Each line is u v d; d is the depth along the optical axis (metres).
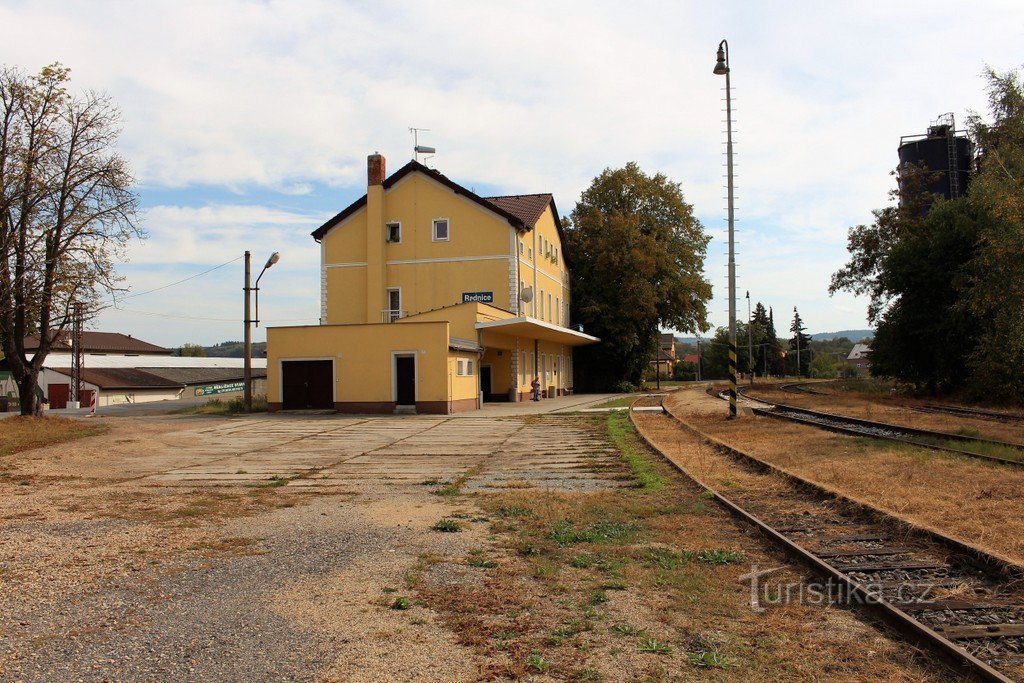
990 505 9.24
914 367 37.22
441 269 41.94
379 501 11.23
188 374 73.44
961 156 46.84
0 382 58.00
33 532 9.20
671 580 6.74
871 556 7.44
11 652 5.29
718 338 112.06
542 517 9.61
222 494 12.07
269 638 5.52
